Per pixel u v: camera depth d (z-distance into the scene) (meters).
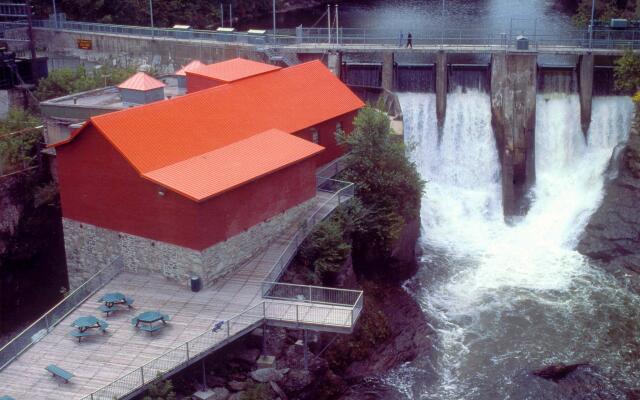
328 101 75.62
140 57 105.38
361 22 145.62
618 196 80.38
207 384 51.53
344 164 71.25
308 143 65.94
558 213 83.25
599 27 112.06
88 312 54.84
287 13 171.62
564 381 58.69
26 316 70.06
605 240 77.00
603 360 60.91
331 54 95.12
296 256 62.28
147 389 48.03
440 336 63.78
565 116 89.12
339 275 63.03
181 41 102.19
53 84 89.56
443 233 81.31
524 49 89.06
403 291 70.00
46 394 46.69
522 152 87.12
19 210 71.94
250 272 59.34
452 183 88.12
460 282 71.81
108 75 91.44
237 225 59.03
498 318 66.12
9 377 48.22
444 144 89.56
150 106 62.28
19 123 76.44
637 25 100.38
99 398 46.44
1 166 71.12
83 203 61.41
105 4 138.38
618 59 92.75
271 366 53.50
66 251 63.91
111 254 61.19
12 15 104.00
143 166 57.56
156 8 147.50
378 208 70.19
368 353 60.69
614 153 83.56
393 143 72.00
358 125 71.62
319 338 57.06
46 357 49.97
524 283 71.69
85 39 109.56
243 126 66.50
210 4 158.88
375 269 70.88
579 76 89.06
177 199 56.25
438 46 93.50
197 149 61.44
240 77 72.94
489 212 85.25
